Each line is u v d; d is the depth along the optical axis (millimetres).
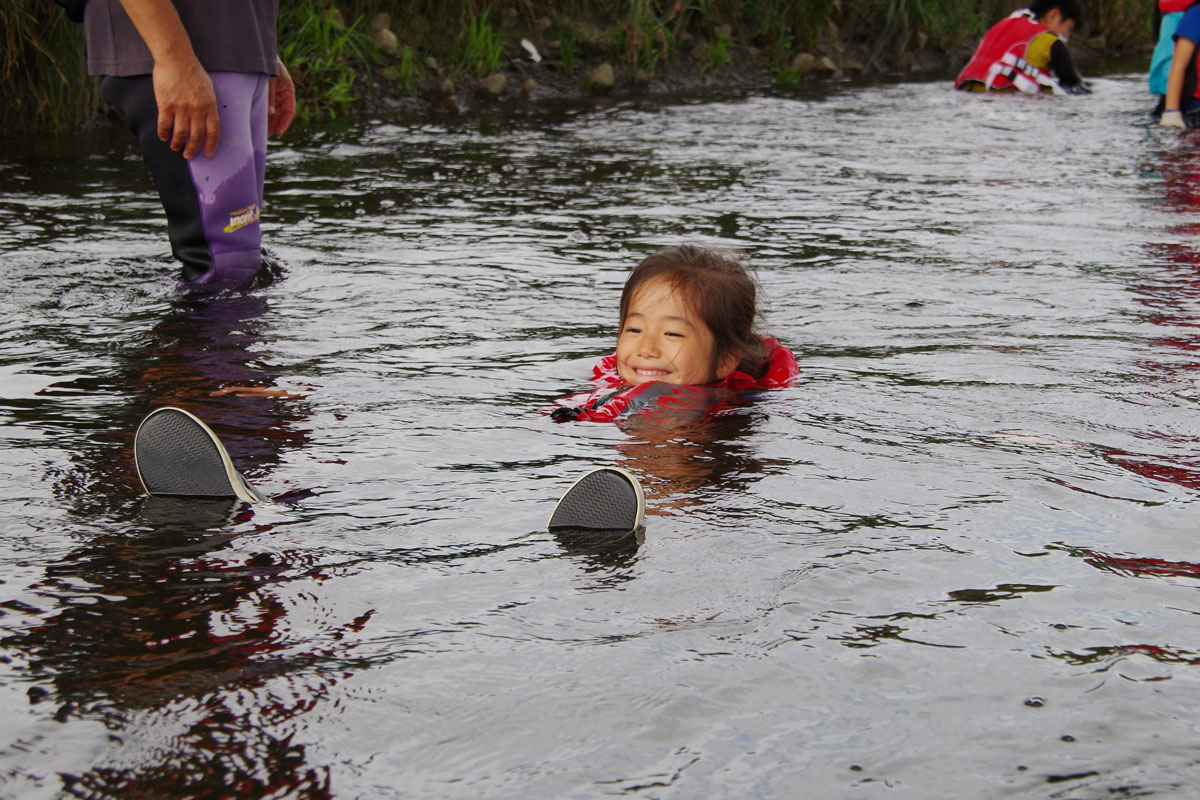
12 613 1654
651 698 1420
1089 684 1453
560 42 11148
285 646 1561
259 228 4262
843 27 13414
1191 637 1580
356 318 3684
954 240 5074
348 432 2555
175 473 2133
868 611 1659
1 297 3881
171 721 1376
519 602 1694
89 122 8367
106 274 4250
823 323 3664
